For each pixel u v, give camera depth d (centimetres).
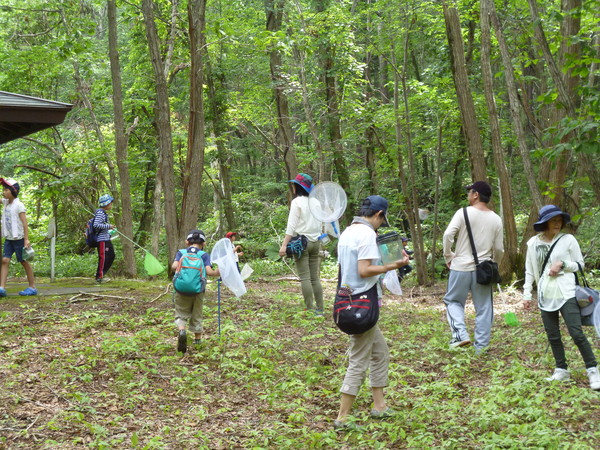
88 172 1611
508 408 530
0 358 641
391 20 1420
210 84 2033
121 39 2517
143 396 565
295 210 927
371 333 500
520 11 1212
